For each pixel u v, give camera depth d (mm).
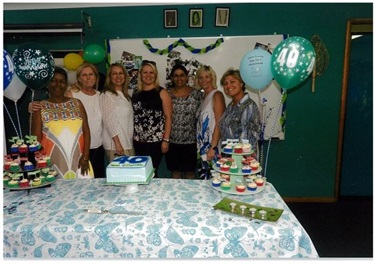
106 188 1609
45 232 1211
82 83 2457
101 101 2506
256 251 1180
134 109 2576
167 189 1581
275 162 3000
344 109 2863
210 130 2680
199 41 2805
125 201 1438
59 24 2686
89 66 2434
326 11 2705
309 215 2736
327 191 3039
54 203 1434
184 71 2701
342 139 2928
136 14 2811
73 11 2818
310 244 1194
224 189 1512
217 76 2840
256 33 2773
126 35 2850
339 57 2773
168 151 2758
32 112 2076
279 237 1170
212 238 1180
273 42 2766
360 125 2969
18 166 1569
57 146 2037
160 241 1193
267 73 1988
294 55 1731
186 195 1503
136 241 1197
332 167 2990
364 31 2746
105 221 1251
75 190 1589
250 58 2010
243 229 1192
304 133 2934
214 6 2756
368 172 3045
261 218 1248
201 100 2748
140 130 2570
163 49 2832
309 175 3014
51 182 1610
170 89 2775
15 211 1357
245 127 2098
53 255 1221
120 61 2871
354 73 2867
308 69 1780
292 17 2730
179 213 1312
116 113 2488
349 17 2703
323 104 2867
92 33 2859
